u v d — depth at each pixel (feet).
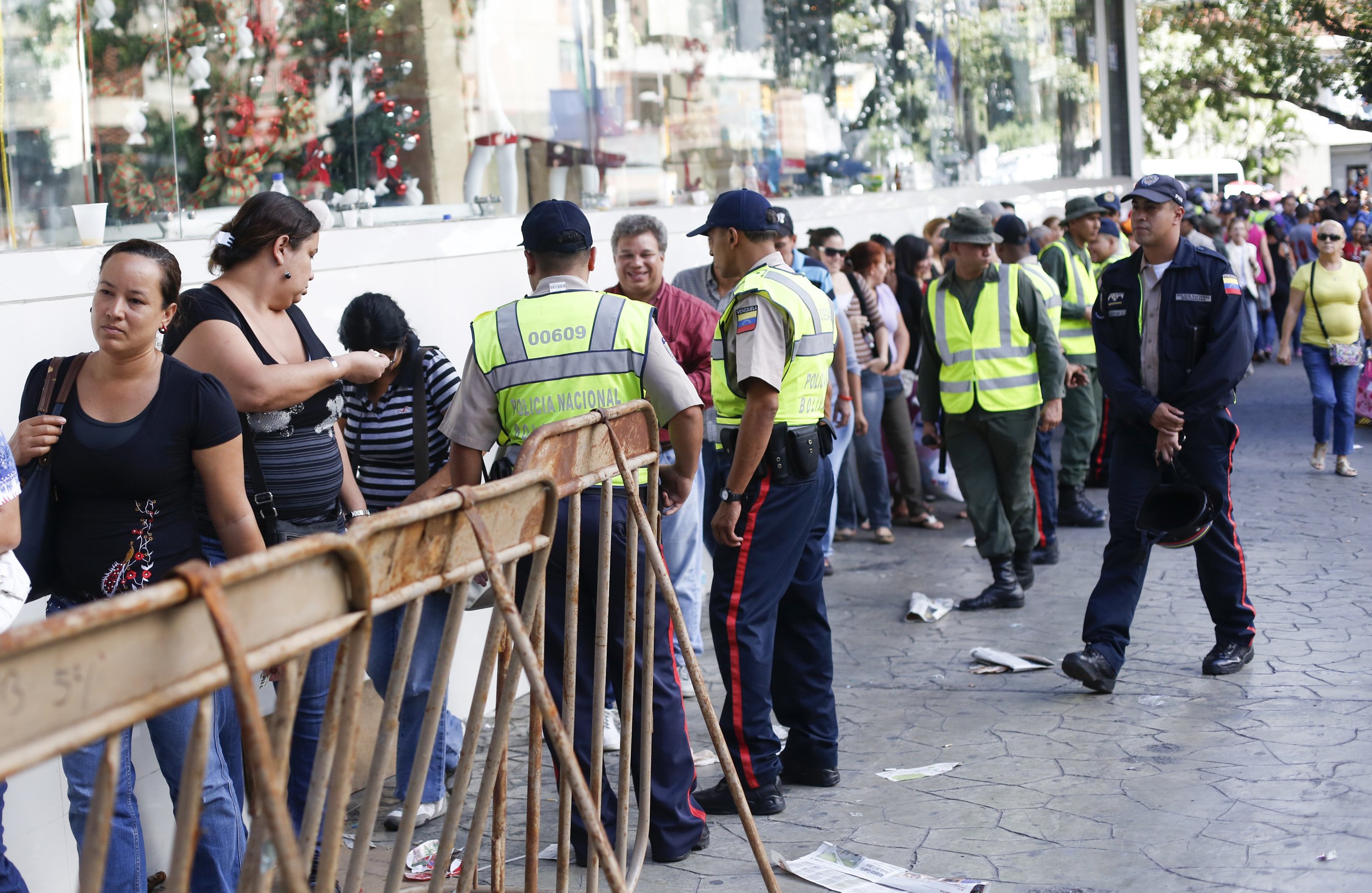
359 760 14.62
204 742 5.35
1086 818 12.82
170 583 5.08
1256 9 99.60
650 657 10.76
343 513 12.40
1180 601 21.01
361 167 17.31
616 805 12.47
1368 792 12.85
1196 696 16.33
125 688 4.96
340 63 17.04
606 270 21.83
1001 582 21.67
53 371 9.84
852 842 12.73
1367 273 31.01
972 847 12.34
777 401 13.00
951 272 22.18
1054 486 24.68
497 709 8.68
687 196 26.08
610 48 23.47
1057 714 16.11
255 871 6.27
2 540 8.82
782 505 13.43
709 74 27.07
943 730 15.84
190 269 14.06
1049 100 52.75
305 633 5.89
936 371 22.57
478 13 19.61
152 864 12.55
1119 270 16.93
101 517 9.74
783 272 13.50
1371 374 38.06
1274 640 18.45
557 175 21.74
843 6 33.94
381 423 13.71
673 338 17.17
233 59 15.40
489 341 11.82
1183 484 16.56
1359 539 24.49
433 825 13.75
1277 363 54.54
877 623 21.16
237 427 10.16
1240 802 12.89
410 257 17.15
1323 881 11.05
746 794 13.51
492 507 7.64
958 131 42.52
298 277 11.67
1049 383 21.89
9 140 12.52
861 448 26.94
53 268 11.89
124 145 13.89
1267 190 100.63
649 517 10.61
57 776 11.57
